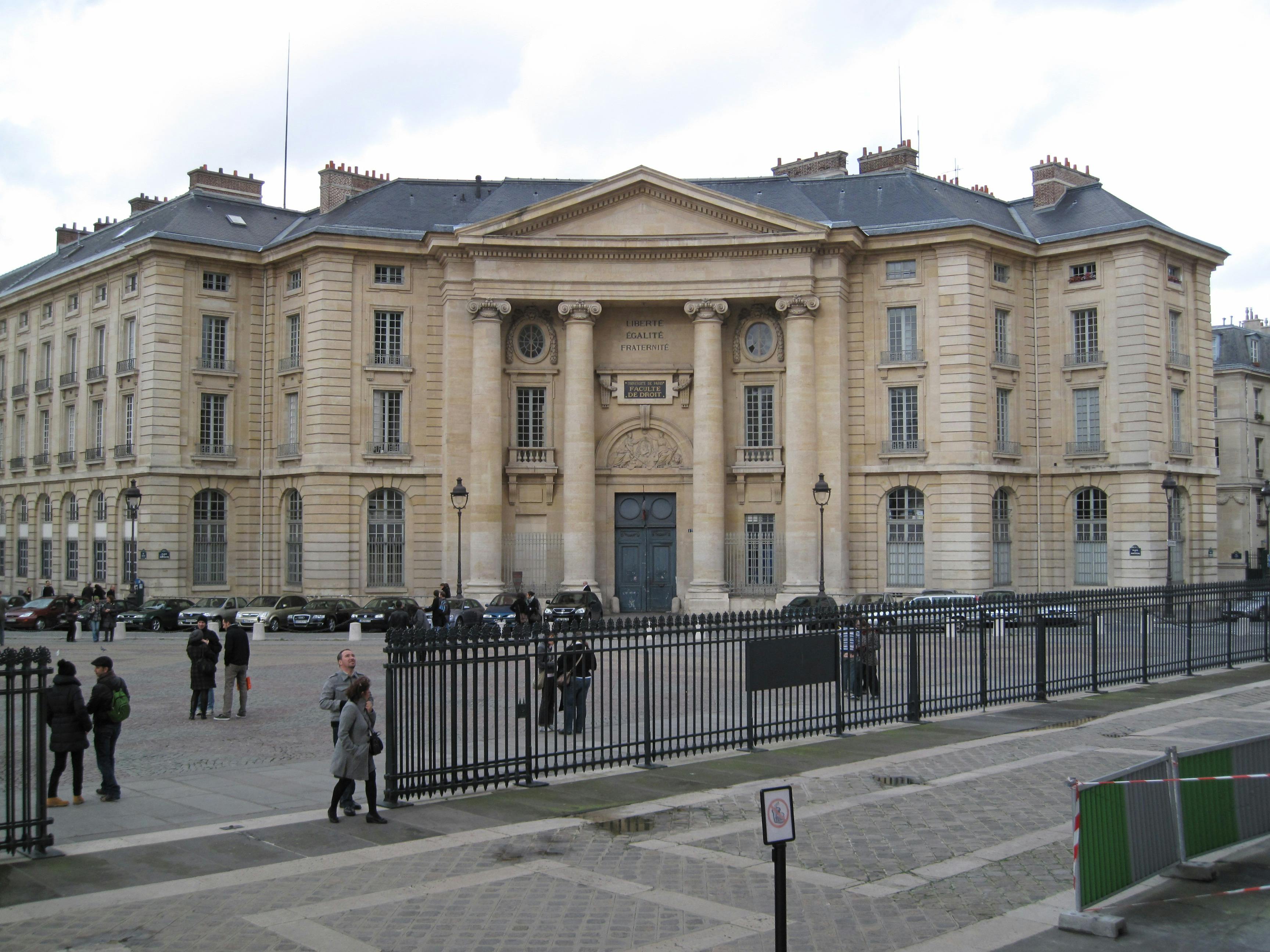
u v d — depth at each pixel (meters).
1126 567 46.12
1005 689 21.70
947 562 45.28
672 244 45.91
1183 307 48.84
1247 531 69.44
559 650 17.98
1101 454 46.72
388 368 47.34
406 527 47.53
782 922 7.65
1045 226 49.50
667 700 17.59
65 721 13.44
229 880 10.39
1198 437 49.25
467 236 45.50
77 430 55.53
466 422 46.78
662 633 16.27
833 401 45.97
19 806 13.59
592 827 12.37
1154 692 23.75
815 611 18.47
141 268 49.91
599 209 46.72
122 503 51.38
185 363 49.06
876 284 47.09
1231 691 23.77
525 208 45.62
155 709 22.00
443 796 13.90
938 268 46.12
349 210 50.00
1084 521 47.56
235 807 13.45
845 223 47.31
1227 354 70.50
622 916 9.46
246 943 8.84
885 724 19.47
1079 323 47.97
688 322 48.41
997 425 47.06
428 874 10.62
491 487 45.88
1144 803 10.27
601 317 48.34
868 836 11.95
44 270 61.75
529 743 14.61
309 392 47.47
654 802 13.52
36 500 58.88
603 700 15.80
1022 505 47.88
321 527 46.66
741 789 14.25
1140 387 46.16
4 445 62.19
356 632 38.56
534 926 9.23
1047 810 13.03
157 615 43.75
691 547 48.03
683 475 48.25
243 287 50.38
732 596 45.81
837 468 45.81
